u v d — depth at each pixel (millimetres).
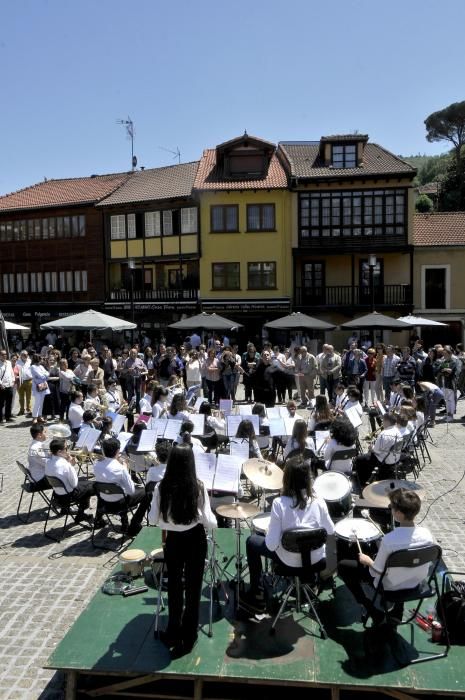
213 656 4477
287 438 10250
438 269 33281
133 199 35875
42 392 15734
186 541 4598
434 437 13852
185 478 4531
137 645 4625
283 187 32188
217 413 11227
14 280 40281
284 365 17719
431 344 33438
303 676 4234
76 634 4789
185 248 34438
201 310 33219
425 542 4551
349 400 11742
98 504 7715
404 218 32156
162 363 19250
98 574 6691
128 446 9305
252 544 5207
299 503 4742
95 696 4535
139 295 35969
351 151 33062
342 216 32469
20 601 6051
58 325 20531
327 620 5020
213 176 33812
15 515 8805
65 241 38406
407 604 5344
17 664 4961
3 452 12867
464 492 9508
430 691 4094
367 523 5391
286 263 32906
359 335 33031
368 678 4207
